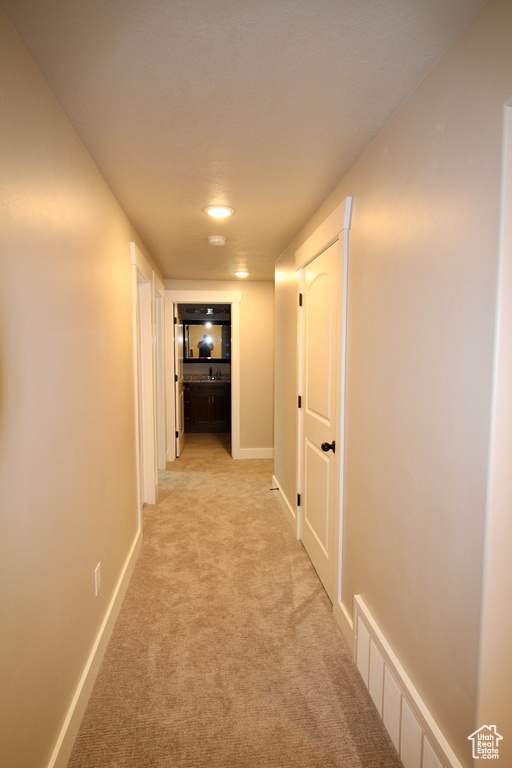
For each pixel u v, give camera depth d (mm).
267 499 3791
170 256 3668
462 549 1027
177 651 1850
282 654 1838
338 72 1192
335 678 1702
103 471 1848
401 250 1351
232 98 1324
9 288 971
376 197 1554
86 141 1582
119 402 2205
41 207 1172
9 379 967
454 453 1060
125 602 2219
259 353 5168
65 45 1073
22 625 1035
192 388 7055
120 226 2281
